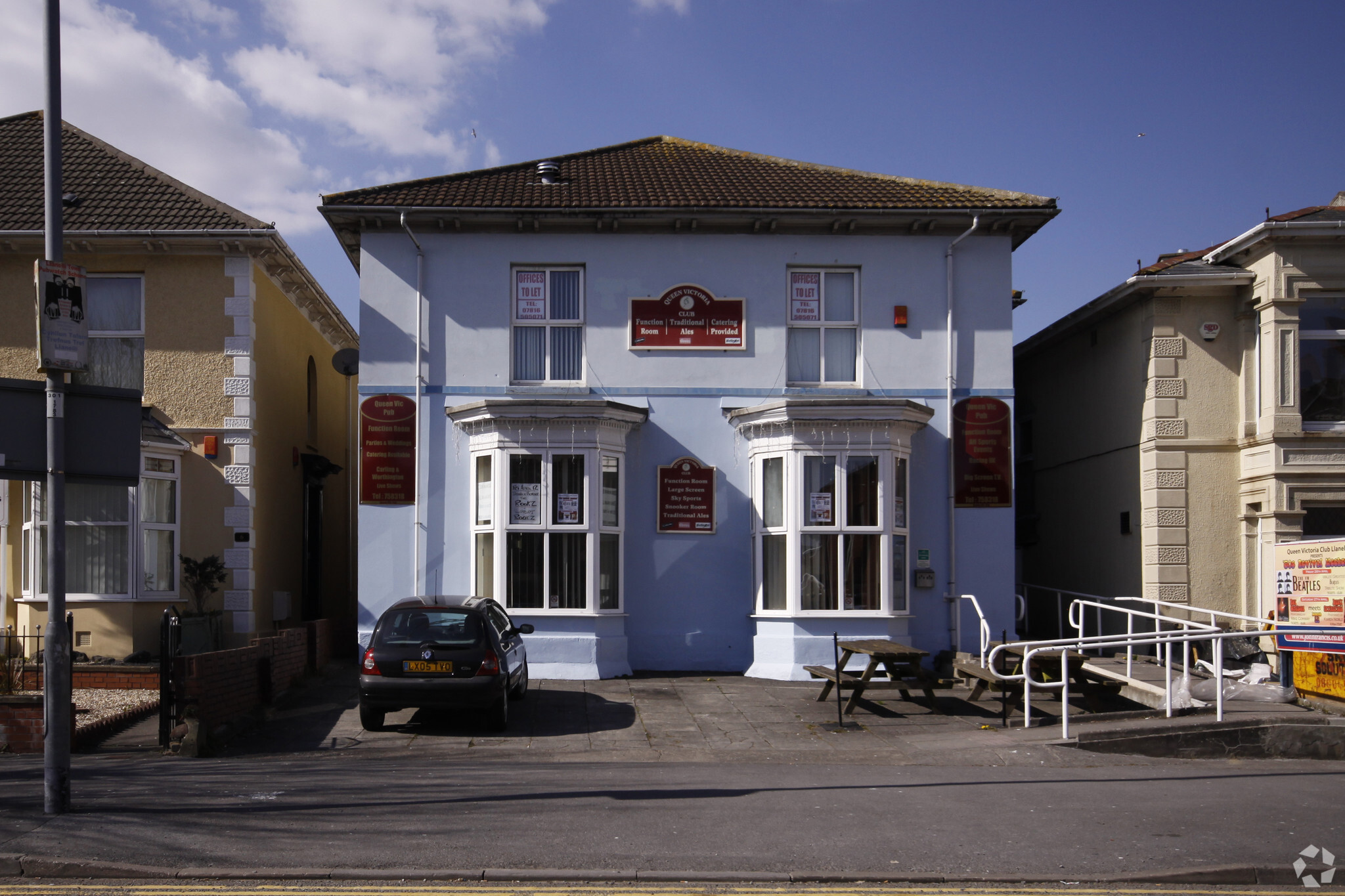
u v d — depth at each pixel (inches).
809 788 344.2
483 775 365.4
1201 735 418.3
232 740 439.5
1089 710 488.7
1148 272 669.3
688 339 639.1
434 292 636.7
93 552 596.4
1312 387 629.3
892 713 504.4
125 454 317.1
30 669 532.7
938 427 636.7
